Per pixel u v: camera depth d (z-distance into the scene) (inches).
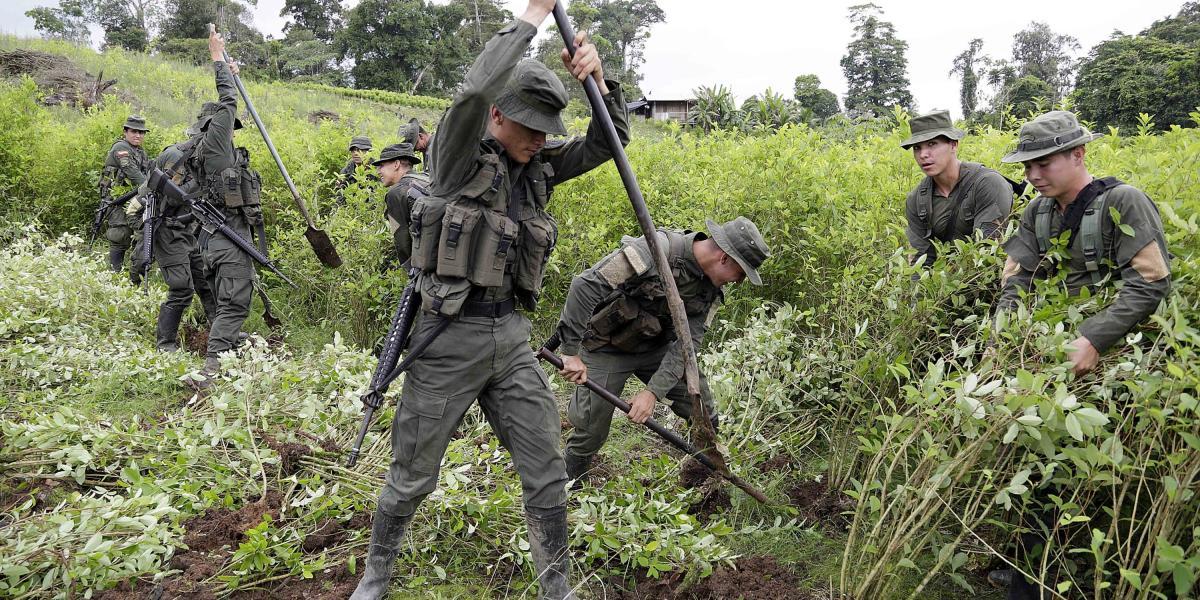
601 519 127.4
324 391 171.5
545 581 111.8
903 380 143.9
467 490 133.3
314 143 356.8
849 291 156.4
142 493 124.3
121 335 226.4
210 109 208.8
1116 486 112.7
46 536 108.0
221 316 207.3
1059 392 92.0
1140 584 89.8
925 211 162.6
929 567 128.2
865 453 143.5
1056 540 114.7
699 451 128.0
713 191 230.7
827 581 124.4
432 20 2352.4
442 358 106.4
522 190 106.8
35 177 362.0
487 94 91.1
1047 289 111.7
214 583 114.9
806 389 166.9
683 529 123.2
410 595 118.0
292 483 136.6
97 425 147.7
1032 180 116.5
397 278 234.1
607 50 3026.6
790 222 219.9
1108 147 172.9
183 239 223.6
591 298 122.6
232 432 141.0
